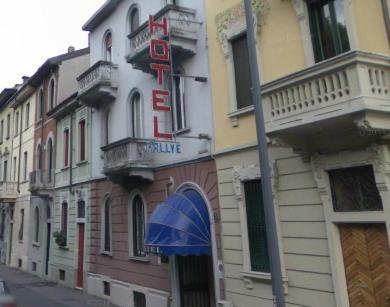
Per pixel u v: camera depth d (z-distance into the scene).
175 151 12.24
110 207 17.11
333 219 8.04
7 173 32.78
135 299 14.77
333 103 6.84
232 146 10.61
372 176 7.64
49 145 24.86
